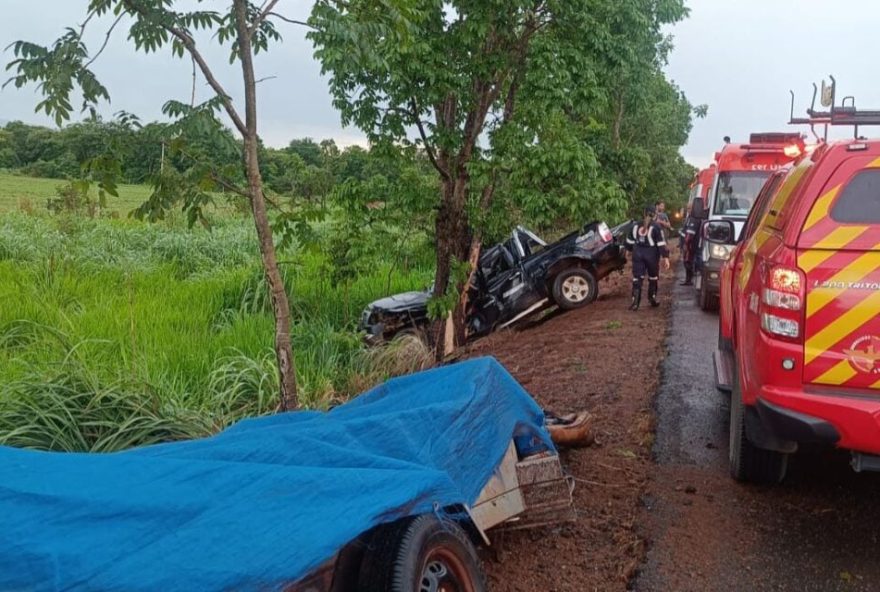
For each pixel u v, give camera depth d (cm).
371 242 1239
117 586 240
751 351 464
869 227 414
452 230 1231
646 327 1153
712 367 873
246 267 1677
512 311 1454
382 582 297
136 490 278
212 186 541
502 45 1162
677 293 1582
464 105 1170
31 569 238
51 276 1423
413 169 1235
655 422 677
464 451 406
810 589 408
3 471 282
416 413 398
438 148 1209
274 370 753
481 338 1390
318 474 303
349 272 1262
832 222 420
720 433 648
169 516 268
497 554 449
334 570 304
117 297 1265
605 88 1253
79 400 600
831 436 415
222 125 496
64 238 1812
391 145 1179
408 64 1030
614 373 859
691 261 1734
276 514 280
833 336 415
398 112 1160
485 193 1256
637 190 2367
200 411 655
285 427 407
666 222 2034
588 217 1181
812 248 421
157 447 370
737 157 1434
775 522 484
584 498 525
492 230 1249
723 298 711
